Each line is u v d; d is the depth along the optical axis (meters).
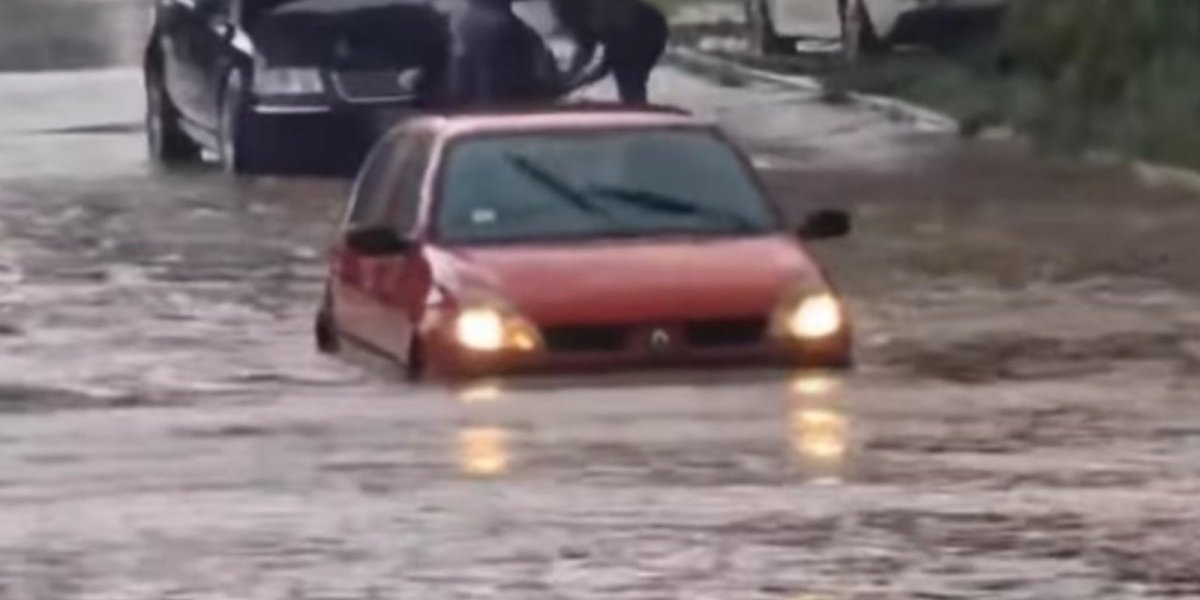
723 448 33.69
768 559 27.67
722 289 38.91
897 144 76.00
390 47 67.69
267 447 34.41
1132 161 70.25
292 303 48.94
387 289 41.03
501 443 34.22
